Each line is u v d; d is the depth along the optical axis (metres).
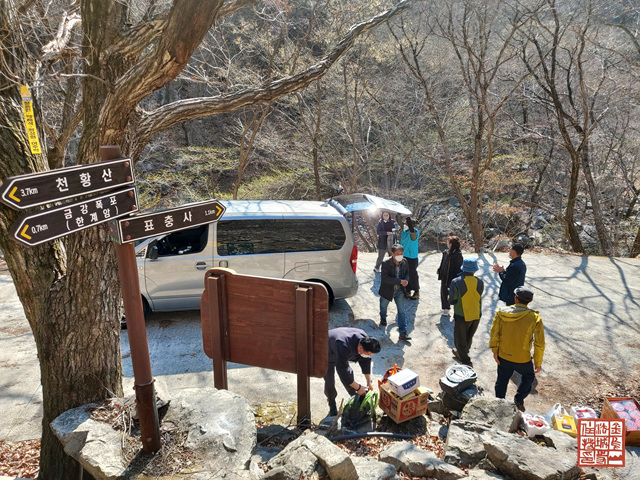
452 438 3.88
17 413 5.02
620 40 14.33
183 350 6.22
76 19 4.70
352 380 4.51
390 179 20.70
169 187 16.75
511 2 14.12
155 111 3.60
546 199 21.52
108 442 3.27
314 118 15.62
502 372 4.98
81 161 3.51
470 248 17.08
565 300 8.30
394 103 17.11
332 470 3.09
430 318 7.40
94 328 3.70
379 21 4.05
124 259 2.82
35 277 3.66
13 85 3.32
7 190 2.06
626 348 6.57
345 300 8.00
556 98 13.44
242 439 3.34
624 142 17.03
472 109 15.11
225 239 6.71
